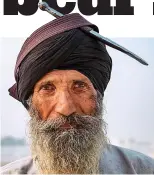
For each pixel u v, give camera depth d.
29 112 1.65
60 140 1.58
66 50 1.57
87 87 1.60
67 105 1.54
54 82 1.57
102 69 1.65
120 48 1.62
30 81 1.60
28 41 1.66
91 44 1.63
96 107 1.64
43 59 1.57
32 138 1.67
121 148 1.87
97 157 1.71
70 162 1.62
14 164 1.85
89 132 1.61
